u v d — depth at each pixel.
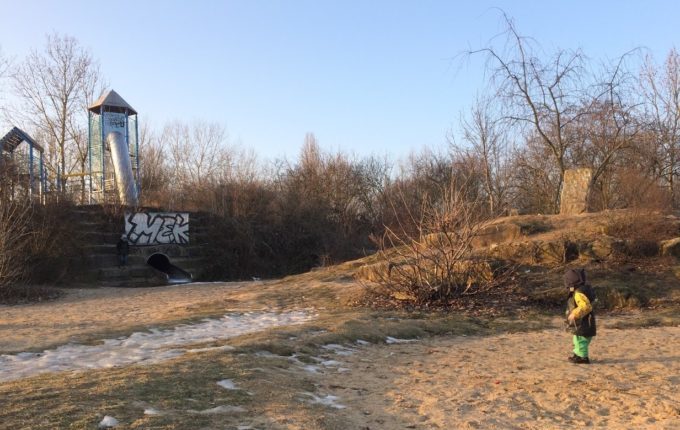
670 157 25.42
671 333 11.23
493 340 10.88
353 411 5.71
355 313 13.35
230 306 15.34
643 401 6.24
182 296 18.84
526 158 28.98
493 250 17.44
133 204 28.42
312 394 6.24
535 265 16.59
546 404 6.19
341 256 34.34
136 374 6.38
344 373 7.69
